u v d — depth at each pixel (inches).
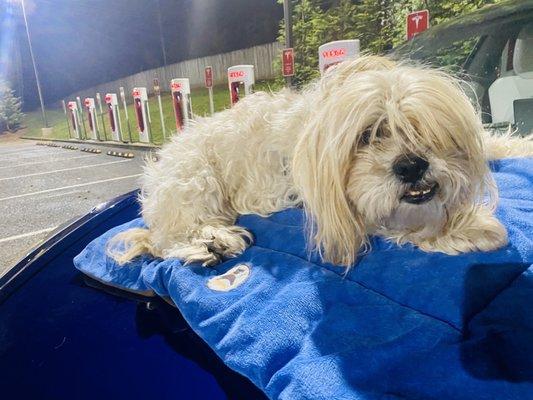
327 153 66.7
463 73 101.3
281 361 50.6
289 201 93.0
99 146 673.0
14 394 54.6
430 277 57.7
